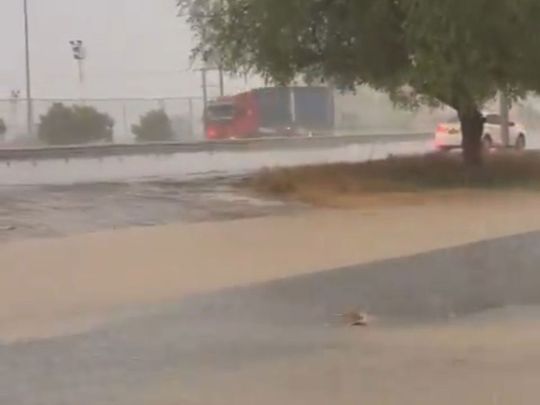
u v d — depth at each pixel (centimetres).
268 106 6912
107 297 1291
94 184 2953
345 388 856
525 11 2673
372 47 2925
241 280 1413
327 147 5322
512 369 917
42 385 879
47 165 4122
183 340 1049
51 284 1383
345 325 1115
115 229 1973
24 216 2138
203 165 4025
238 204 2414
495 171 3100
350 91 3500
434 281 1393
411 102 3441
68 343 1042
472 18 2662
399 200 2508
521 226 2016
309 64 3134
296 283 1387
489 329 1090
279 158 4416
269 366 936
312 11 2939
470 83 2788
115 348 1017
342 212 2277
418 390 848
